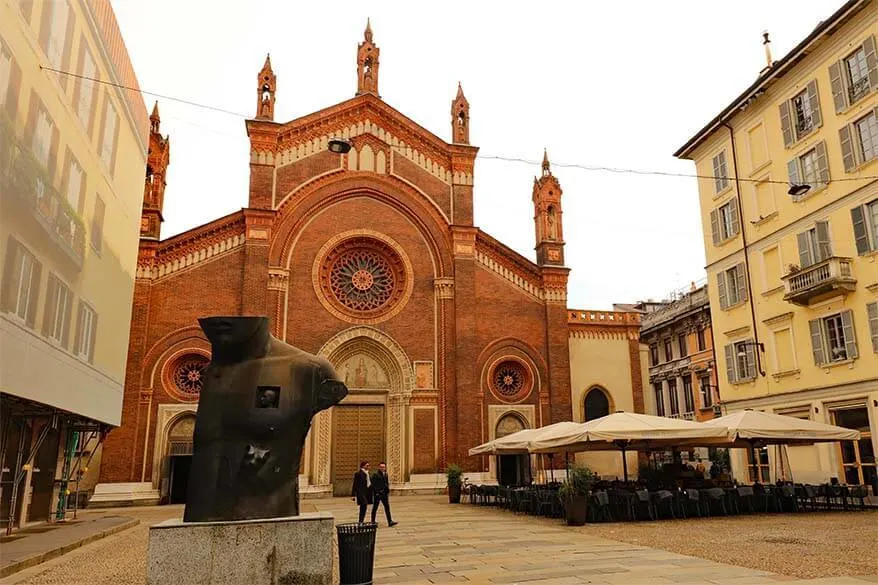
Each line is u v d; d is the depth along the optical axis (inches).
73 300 706.2
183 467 1241.4
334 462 1305.4
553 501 877.8
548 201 1539.1
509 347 1427.2
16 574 481.1
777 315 1212.5
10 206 534.3
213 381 414.3
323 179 1398.9
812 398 1128.8
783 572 448.8
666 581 419.5
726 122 1373.0
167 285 1270.9
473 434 1328.7
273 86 1419.8
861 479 1034.1
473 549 582.6
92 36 736.3
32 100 572.7
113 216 850.8
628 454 1501.0
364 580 404.2
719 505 893.2
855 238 1052.5
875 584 398.6
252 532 369.1
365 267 1413.6
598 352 1505.9
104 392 837.8
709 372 1824.6
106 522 831.7
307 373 424.5
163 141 1352.1
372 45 1530.5
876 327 1007.0
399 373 1352.1
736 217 1353.3
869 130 1038.4
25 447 756.0
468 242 1432.1
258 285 1291.8
